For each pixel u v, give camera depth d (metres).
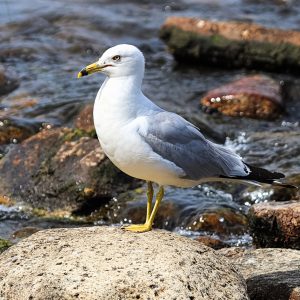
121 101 9.42
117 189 13.96
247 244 12.38
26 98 18.78
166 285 8.03
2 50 22.16
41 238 8.91
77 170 13.95
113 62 9.59
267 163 15.53
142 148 9.37
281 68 20.41
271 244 11.83
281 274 9.70
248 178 10.20
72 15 24.97
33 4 25.94
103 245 8.66
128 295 7.94
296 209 11.59
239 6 26.45
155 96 18.89
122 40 23.55
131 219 13.27
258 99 17.91
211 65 21.34
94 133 15.48
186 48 21.34
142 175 9.70
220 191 14.42
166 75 20.66
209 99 18.16
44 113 17.62
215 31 21.02
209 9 26.34
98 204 13.80
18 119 16.78
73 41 23.08
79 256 8.43
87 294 7.91
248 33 20.69
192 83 19.97
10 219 13.54
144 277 8.08
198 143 9.91
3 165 14.60
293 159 15.62
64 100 18.45
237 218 12.98
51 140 14.68
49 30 23.94
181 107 18.23
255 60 20.62
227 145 16.50
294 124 17.62
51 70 20.97
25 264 8.39
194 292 8.07
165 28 21.72
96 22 24.55
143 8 26.48
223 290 8.27
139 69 9.62
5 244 11.88
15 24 24.16
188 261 8.43
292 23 24.33
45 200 13.92
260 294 9.35
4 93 19.23
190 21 21.44
